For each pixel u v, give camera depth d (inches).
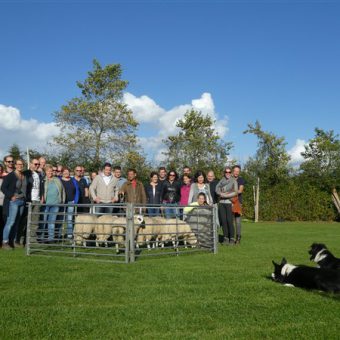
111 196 482.0
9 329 183.6
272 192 1211.2
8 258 378.3
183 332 182.1
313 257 326.0
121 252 412.8
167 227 434.6
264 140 1646.2
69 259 377.1
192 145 1535.4
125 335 177.5
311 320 198.8
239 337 175.8
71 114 1616.6
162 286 265.3
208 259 382.6
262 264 354.0
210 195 514.3
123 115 1657.2
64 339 173.3
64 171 519.5
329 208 1165.7
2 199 465.7
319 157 1492.4
